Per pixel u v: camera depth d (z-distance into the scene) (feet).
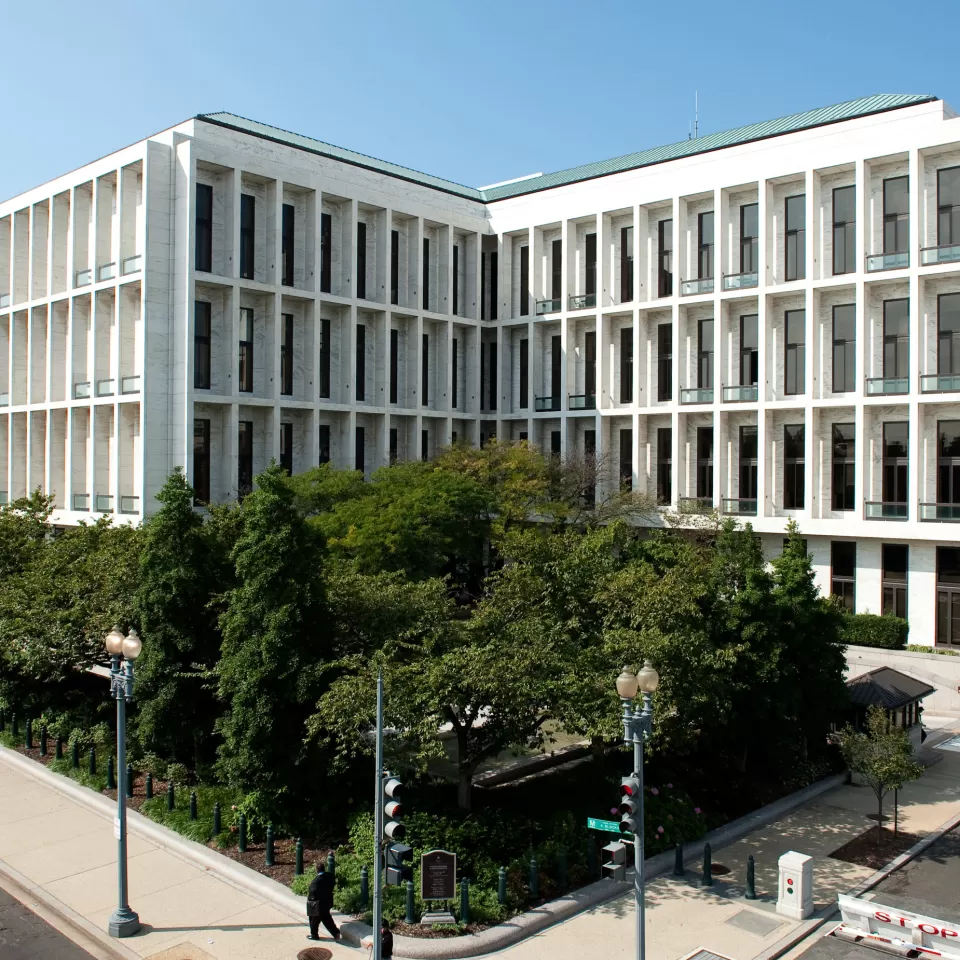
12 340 169.99
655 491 154.20
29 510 112.47
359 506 106.42
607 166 179.73
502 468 133.18
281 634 61.57
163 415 136.46
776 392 140.77
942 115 124.67
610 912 54.08
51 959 48.67
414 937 49.65
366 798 64.18
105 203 150.30
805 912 53.83
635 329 153.89
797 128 138.21
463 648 59.93
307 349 151.23
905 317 128.47
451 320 170.50
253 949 49.32
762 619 72.33
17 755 81.66
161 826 65.41
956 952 48.75
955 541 120.16
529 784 70.23
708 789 72.13
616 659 59.67
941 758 88.63
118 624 75.10
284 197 150.61
